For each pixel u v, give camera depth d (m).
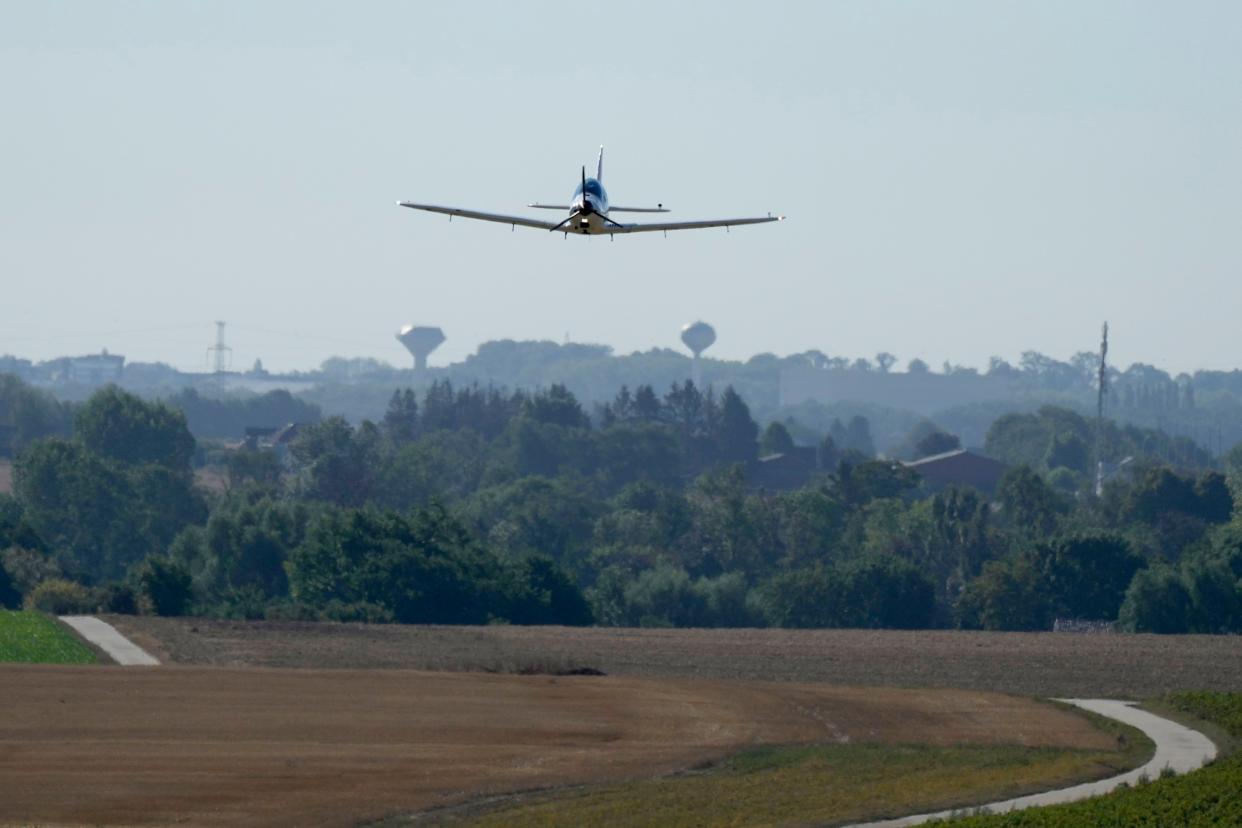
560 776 150.75
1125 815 129.62
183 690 189.75
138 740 162.12
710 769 156.75
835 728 182.38
